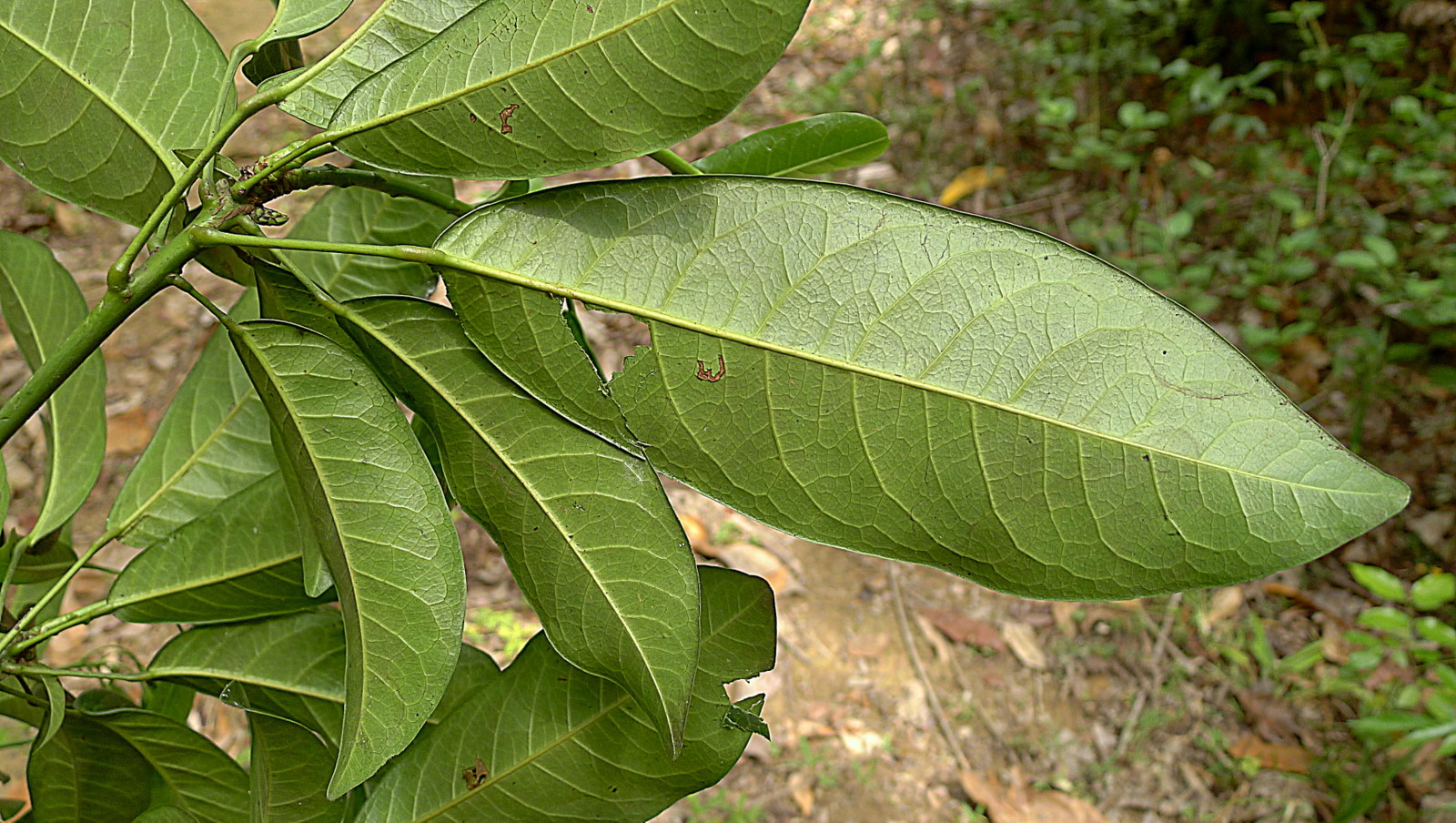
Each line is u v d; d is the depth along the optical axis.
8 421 0.29
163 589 0.38
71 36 0.33
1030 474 0.28
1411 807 1.33
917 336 0.28
